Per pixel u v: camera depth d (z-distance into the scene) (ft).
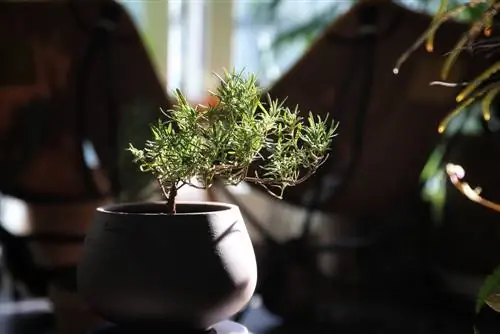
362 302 5.83
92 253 2.72
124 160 4.75
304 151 2.79
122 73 4.61
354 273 6.24
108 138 4.75
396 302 5.85
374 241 5.66
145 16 7.51
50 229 5.64
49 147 4.68
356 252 6.29
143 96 4.70
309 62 4.53
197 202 2.99
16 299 5.70
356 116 4.55
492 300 2.92
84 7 4.39
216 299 2.66
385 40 4.44
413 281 6.04
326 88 4.56
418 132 4.76
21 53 4.49
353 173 4.69
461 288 5.70
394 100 4.59
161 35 7.54
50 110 4.59
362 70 4.45
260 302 5.57
